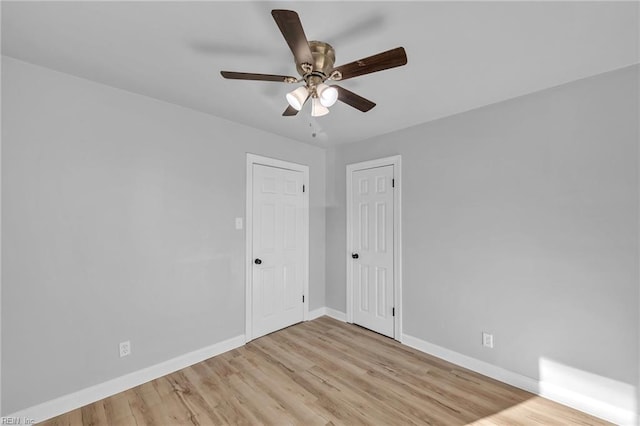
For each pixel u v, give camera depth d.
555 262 2.11
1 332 1.75
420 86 2.14
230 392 2.17
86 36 1.58
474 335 2.51
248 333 3.02
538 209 2.19
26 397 1.82
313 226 3.79
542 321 2.16
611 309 1.90
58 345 1.93
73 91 2.02
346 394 2.15
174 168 2.51
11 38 1.59
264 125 3.03
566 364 2.05
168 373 2.42
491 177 2.44
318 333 3.27
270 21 1.46
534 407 2.02
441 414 1.94
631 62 1.81
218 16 1.42
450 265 2.68
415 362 2.63
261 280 3.18
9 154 1.78
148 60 1.83
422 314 2.88
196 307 2.62
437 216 2.78
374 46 1.67
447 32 1.53
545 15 1.39
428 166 2.86
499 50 1.69
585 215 2.00
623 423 1.83
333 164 3.86
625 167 1.86
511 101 2.34
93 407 1.99
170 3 1.33
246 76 1.53
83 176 2.05
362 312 3.46
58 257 1.94
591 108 1.98
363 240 3.46
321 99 1.45
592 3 1.31
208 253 2.72
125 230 2.23
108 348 2.13
